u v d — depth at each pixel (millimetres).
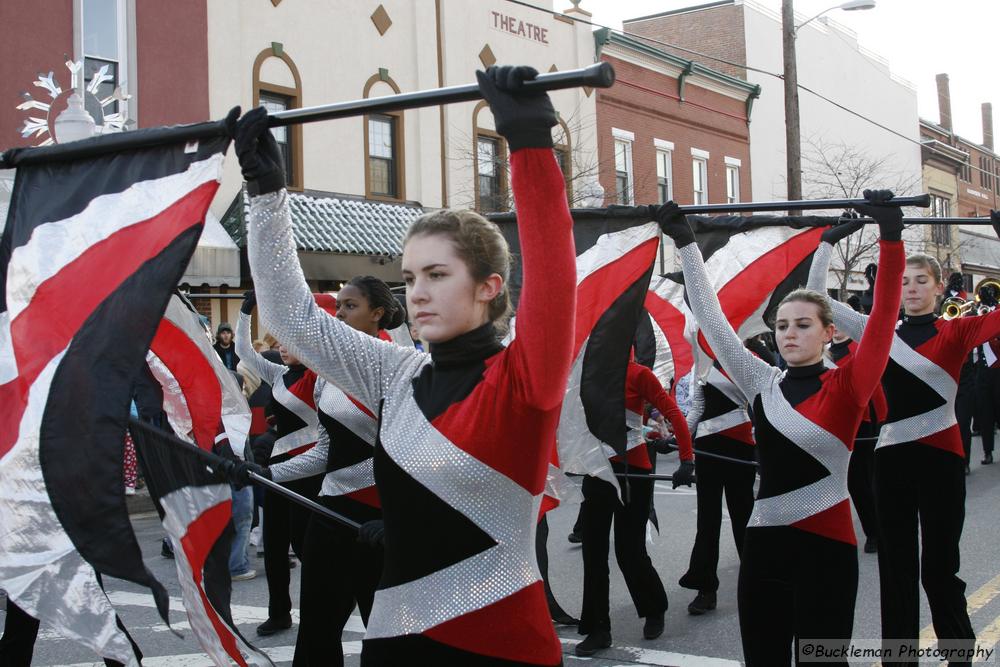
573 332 2037
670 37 28109
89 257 2688
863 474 7723
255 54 14945
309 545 4047
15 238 2797
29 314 2707
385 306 4605
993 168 46156
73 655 5492
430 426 2191
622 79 21391
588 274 5062
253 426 7840
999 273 44438
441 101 2205
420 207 17141
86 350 2598
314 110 2318
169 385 4133
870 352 3594
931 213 38469
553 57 19875
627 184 21484
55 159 2803
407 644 2174
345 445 4035
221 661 2975
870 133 33469
